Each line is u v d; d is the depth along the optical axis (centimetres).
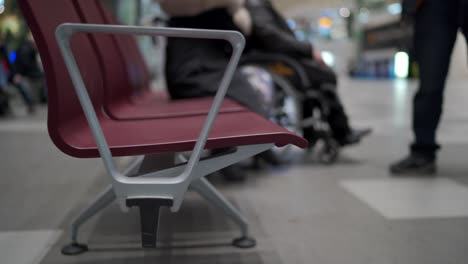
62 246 143
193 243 145
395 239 147
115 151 99
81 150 99
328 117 267
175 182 100
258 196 201
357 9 2311
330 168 257
